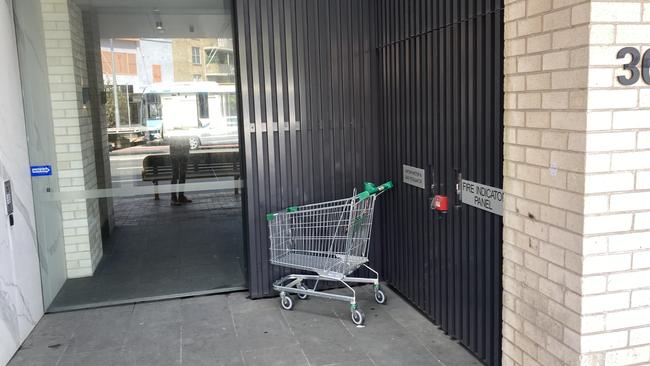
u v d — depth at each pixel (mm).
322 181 5035
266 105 4824
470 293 3686
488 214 3412
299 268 4719
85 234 5031
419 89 4258
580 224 2410
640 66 2367
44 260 4785
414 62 4324
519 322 2979
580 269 2430
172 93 4977
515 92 2889
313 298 4949
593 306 2453
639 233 2459
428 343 3945
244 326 4348
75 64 4812
